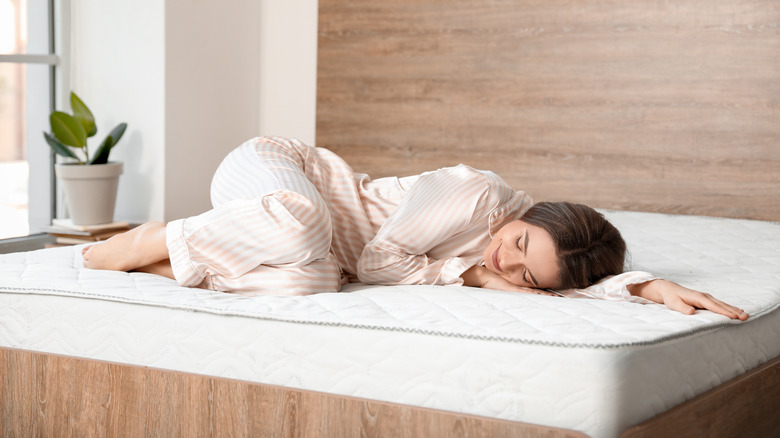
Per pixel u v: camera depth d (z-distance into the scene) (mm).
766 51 2910
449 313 1504
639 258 2207
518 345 1333
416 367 1396
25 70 3125
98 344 1618
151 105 3166
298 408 1440
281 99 3666
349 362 1438
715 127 3014
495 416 1349
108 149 2971
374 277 1831
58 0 3201
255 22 3635
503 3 3271
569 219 1688
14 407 1667
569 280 1682
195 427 1516
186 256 1710
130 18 3162
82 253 1871
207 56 3348
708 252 2299
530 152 3295
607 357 1285
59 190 3289
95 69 3236
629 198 3168
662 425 1323
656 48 3068
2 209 3102
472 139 3379
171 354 1561
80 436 1614
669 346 1379
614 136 3164
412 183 2031
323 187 2014
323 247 1727
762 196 2969
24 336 1683
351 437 1410
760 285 1865
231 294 1681
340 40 3537
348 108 3564
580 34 3170
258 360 1499
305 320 1464
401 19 3438
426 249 1836
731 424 1522
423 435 1359
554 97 3236
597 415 1282
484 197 1815
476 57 3336
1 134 3061
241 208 1702
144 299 1590
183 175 3268
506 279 1789
